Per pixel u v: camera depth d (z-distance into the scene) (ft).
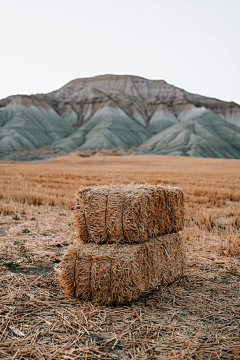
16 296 14.20
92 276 13.76
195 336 11.17
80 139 619.67
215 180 81.76
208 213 33.32
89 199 14.97
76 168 153.99
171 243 16.22
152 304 13.84
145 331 11.71
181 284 16.15
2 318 12.38
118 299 13.55
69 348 10.69
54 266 18.07
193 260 19.57
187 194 53.36
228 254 20.43
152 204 15.14
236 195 51.16
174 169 144.46
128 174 102.63
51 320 12.34
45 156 379.14
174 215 16.83
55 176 93.97
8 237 23.50
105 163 216.33
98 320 12.43
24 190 53.67
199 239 24.11
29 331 11.57
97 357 10.22
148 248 14.64
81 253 14.11
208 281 16.43
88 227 15.07
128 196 14.24
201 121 631.56
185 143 533.96
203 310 13.39
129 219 14.12
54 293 14.76
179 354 10.40
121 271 13.34
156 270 15.17
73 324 12.13
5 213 33.68
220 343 11.05
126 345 10.92
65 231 25.91
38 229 26.27
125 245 14.35
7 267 17.66
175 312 13.14
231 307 13.64
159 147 535.19
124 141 617.21
